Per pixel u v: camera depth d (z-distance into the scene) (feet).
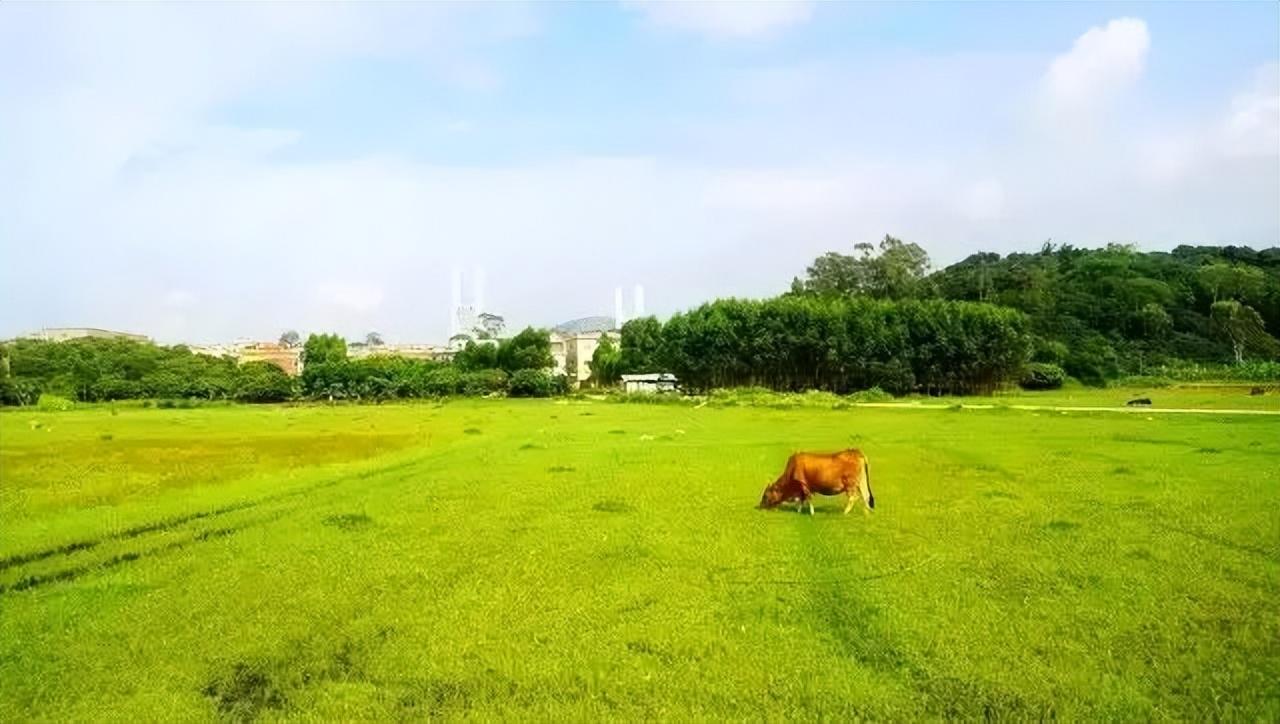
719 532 64.13
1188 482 83.10
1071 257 626.64
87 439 156.35
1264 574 50.01
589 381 483.92
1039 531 62.44
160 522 73.87
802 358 351.67
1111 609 44.32
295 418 228.43
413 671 38.14
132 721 33.71
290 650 40.93
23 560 60.85
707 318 370.73
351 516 72.13
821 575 51.90
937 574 51.57
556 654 39.83
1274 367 344.69
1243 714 32.50
